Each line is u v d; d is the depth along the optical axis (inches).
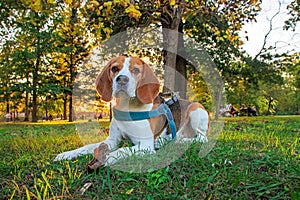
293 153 128.2
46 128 339.6
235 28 273.6
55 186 88.4
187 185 86.3
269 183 87.8
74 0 196.7
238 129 263.0
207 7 249.8
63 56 720.3
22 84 486.9
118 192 81.3
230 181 88.1
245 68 589.6
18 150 148.5
